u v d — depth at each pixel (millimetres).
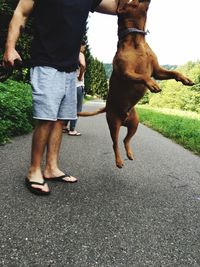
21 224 1575
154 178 2689
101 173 2682
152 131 7414
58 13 1982
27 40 8875
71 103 2240
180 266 1324
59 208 1814
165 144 5109
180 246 1496
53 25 1997
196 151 4512
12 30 1992
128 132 2525
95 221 1688
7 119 4164
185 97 42594
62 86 2068
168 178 2742
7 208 1744
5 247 1354
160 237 1572
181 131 6711
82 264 1283
